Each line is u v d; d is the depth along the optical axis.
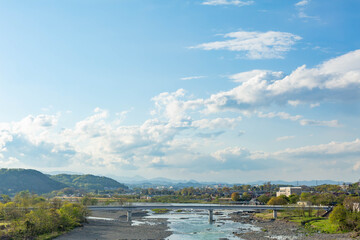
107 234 162.38
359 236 140.25
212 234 172.88
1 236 124.75
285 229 180.50
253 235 165.88
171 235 169.25
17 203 193.50
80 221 192.38
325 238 145.88
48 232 148.00
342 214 159.88
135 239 153.12
